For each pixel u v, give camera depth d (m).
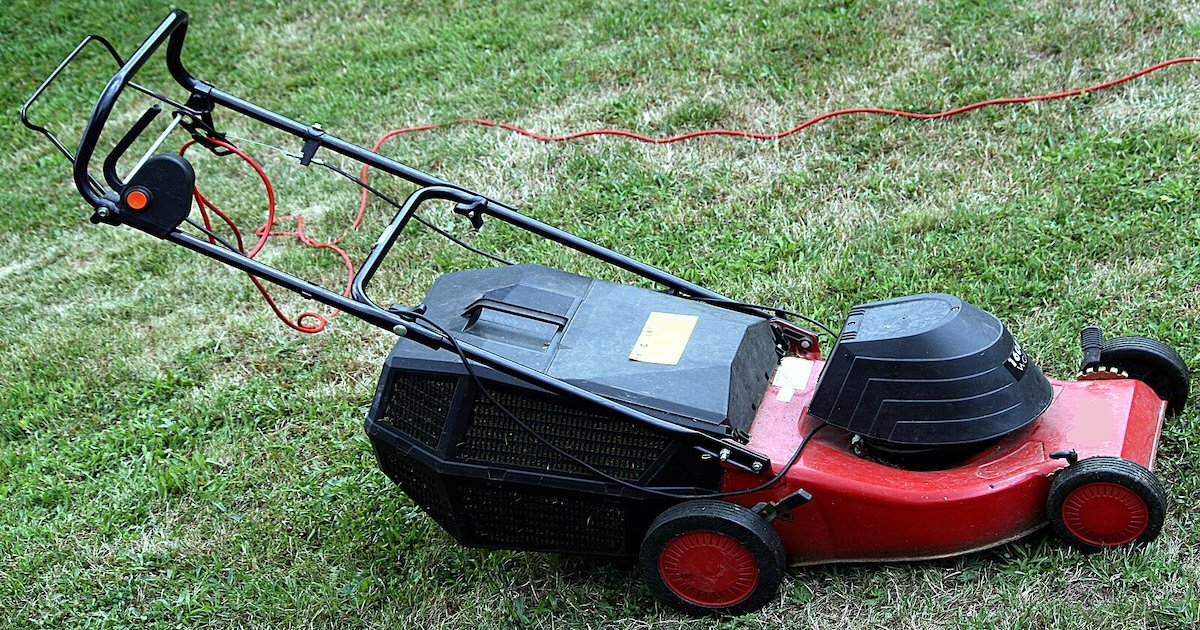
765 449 3.41
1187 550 3.45
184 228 4.92
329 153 5.39
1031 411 3.39
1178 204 4.25
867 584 3.49
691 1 5.97
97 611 3.73
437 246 4.67
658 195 4.69
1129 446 3.40
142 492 3.98
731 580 3.43
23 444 4.22
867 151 4.70
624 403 3.38
